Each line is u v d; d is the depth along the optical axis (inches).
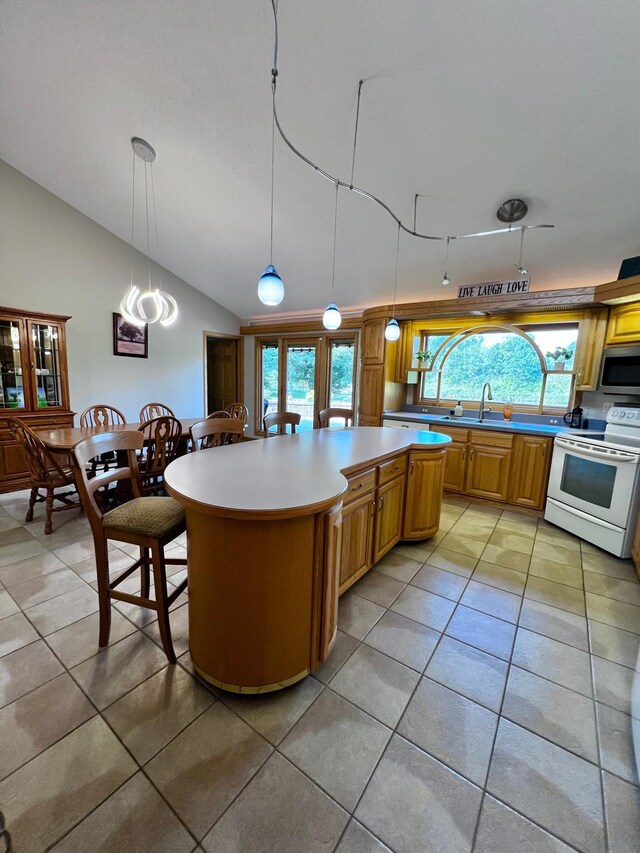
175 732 51.1
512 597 85.6
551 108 83.1
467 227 126.0
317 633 58.9
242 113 102.6
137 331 199.6
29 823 40.3
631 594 87.6
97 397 185.9
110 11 85.2
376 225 136.3
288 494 54.1
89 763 46.7
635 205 103.0
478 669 64.1
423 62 79.4
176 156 126.2
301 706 56.0
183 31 85.4
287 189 128.8
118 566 93.9
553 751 50.2
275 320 248.5
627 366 125.0
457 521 132.5
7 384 149.0
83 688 57.7
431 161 103.3
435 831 40.9
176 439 133.3
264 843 39.3
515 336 165.8
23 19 92.0
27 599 79.6
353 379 221.8
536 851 39.4
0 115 125.8
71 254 170.9
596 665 65.5
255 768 46.8
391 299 188.5
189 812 41.8
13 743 48.9
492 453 147.4
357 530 81.8
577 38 70.2
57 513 128.3
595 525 111.9
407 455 103.3
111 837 39.3
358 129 98.6
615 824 41.9
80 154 136.8
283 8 75.3
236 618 53.5
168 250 192.7
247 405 272.5
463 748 50.3
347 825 41.2
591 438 121.7
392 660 65.7
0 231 148.9
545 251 130.2
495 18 69.8
